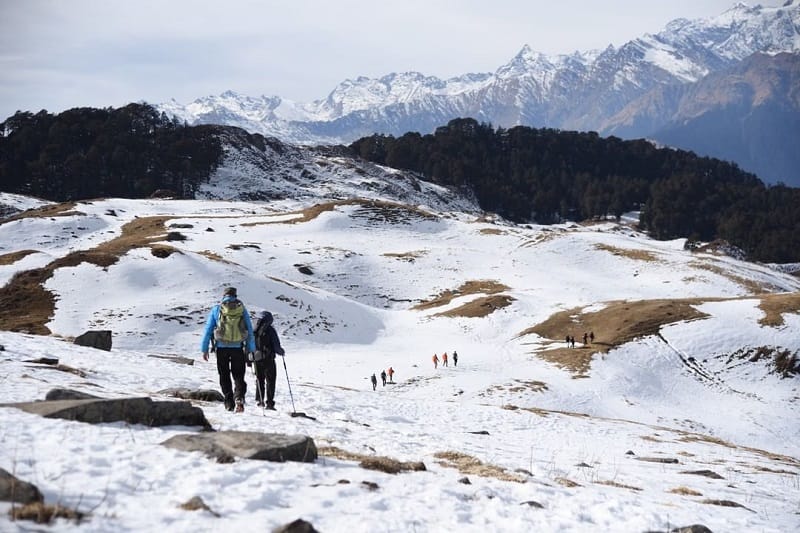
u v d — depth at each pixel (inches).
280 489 286.4
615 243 5398.6
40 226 5036.9
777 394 2373.3
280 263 4426.7
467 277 4542.3
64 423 345.1
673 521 344.2
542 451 719.7
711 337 2738.7
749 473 729.6
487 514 305.1
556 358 2669.8
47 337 1182.3
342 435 531.5
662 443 1056.8
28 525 199.0
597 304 3476.9
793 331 2723.9
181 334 2736.2
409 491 324.2
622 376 2433.6
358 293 4200.3
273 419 540.4
